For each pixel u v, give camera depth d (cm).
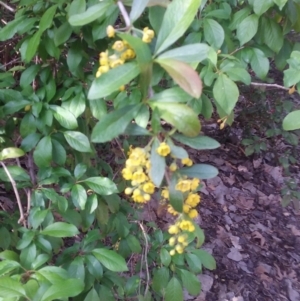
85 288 54
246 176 151
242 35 55
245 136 147
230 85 47
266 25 57
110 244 80
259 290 110
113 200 63
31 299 39
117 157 76
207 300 104
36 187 53
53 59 58
